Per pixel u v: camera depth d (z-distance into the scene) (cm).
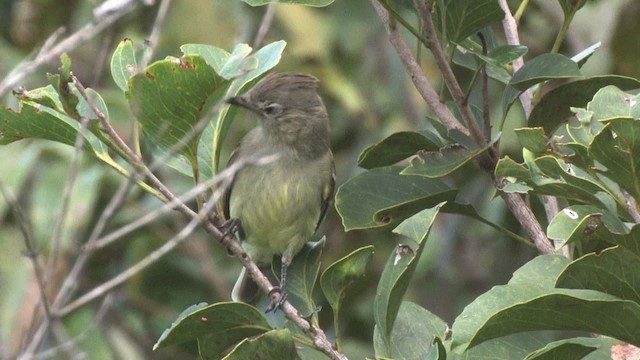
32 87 1377
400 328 777
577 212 633
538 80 754
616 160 627
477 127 778
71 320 1287
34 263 859
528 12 1349
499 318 623
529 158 652
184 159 795
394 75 1483
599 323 626
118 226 1380
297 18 1460
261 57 789
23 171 1249
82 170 1284
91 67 1436
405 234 727
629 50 1312
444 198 812
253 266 770
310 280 863
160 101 689
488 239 1457
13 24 1532
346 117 1508
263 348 704
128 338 1402
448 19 758
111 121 1303
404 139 825
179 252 1439
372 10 1492
